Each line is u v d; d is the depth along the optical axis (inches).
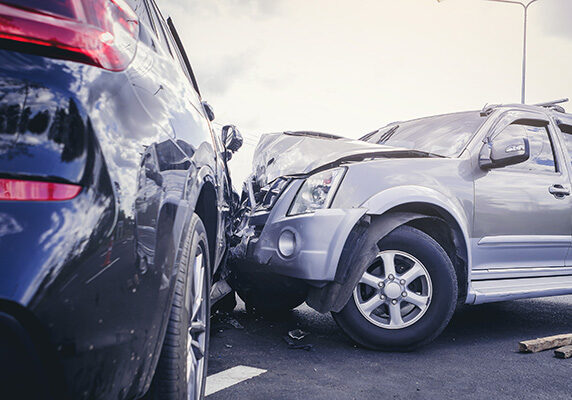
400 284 129.0
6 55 38.7
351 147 145.2
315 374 110.6
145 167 47.2
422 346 135.0
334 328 155.5
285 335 145.6
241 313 174.9
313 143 149.9
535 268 157.2
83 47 41.6
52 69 39.6
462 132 158.7
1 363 35.5
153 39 65.1
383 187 129.8
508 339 150.4
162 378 58.0
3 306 34.5
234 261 150.3
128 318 42.6
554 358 129.7
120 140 43.4
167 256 50.7
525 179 155.9
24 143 37.3
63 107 38.8
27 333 35.5
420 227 138.1
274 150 158.9
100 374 39.4
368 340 128.8
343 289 123.6
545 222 156.6
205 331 84.7
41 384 36.7
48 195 37.2
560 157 169.0
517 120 162.6
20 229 35.8
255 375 108.7
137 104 48.6
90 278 38.2
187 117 69.6
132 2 68.3
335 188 128.4
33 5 40.3
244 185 171.2
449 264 131.3
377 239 125.6
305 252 124.7
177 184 56.5
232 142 139.8
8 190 36.4
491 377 112.7
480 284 144.5
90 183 39.0
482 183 145.9
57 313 36.0
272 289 157.2
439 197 133.7
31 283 35.0
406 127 185.8
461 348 137.6
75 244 37.3
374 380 108.0
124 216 41.9
